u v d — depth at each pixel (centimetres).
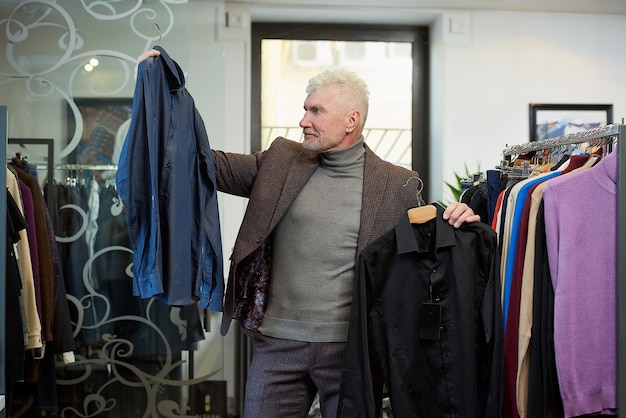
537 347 212
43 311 318
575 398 204
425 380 215
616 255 205
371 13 476
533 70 481
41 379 327
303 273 228
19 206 308
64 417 331
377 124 508
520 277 219
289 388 235
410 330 216
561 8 473
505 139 480
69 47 328
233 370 455
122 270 333
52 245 325
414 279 218
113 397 334
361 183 233
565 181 206
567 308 203
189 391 338
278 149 241
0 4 327
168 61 221
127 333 335
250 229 233
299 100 500
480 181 312
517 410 217
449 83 477
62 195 329
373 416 207
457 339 213
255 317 238
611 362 206
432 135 502
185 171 226
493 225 256
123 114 330
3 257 261
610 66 485
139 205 218
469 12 477
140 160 218
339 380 230
